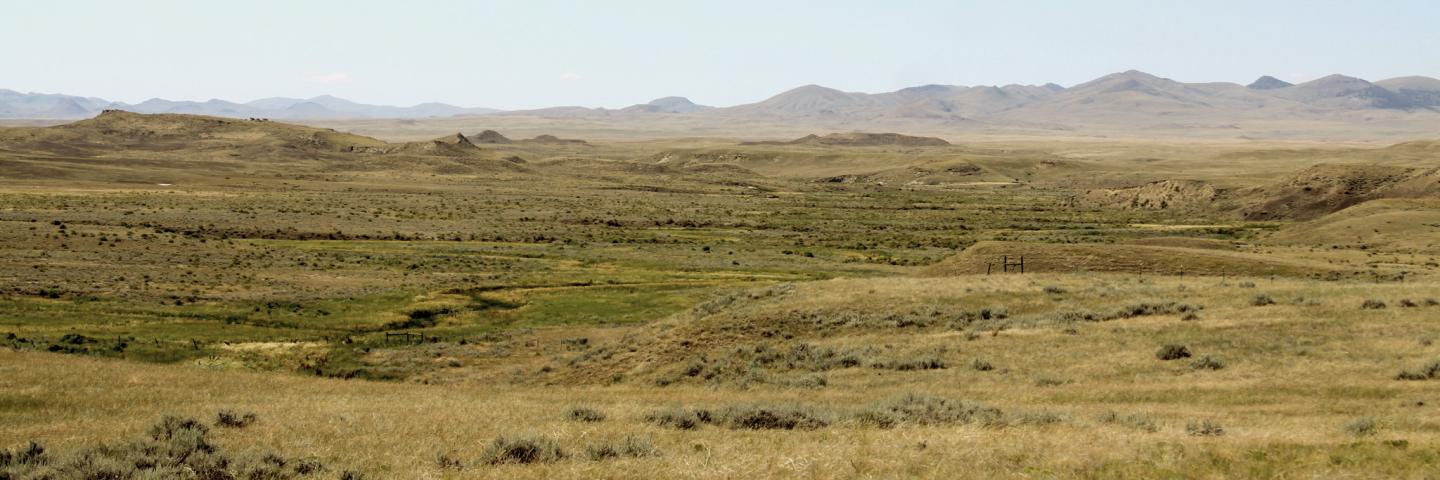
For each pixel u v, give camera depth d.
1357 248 93.62
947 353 34.50
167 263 87.31
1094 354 32.34
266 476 16.27
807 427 21.02
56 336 53.81
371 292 77.06
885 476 15.03
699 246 123.00
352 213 148.75
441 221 145.38
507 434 19.19
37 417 23.95
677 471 15.69
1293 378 26.91
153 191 167.50
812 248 123.06
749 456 16.86
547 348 53.22
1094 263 61.44
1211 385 26.75
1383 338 30.95
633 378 38.34
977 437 18.62
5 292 68.31
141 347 51.72
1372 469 14.95
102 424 22.69
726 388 32.81
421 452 18.33
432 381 43.75
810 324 42.25
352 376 46.47
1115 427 20.03
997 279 49.56
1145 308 38.72
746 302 48.56
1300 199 161.38
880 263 105.94
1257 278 53.50
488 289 80.38
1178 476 14.91
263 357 50.62
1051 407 24.28
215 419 22.44
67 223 113.94
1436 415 20.83
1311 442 16.98
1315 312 35.69
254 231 121.88
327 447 18.98
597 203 185.62
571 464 16.64
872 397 28.05
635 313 69.19
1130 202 192.12
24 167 186.62
